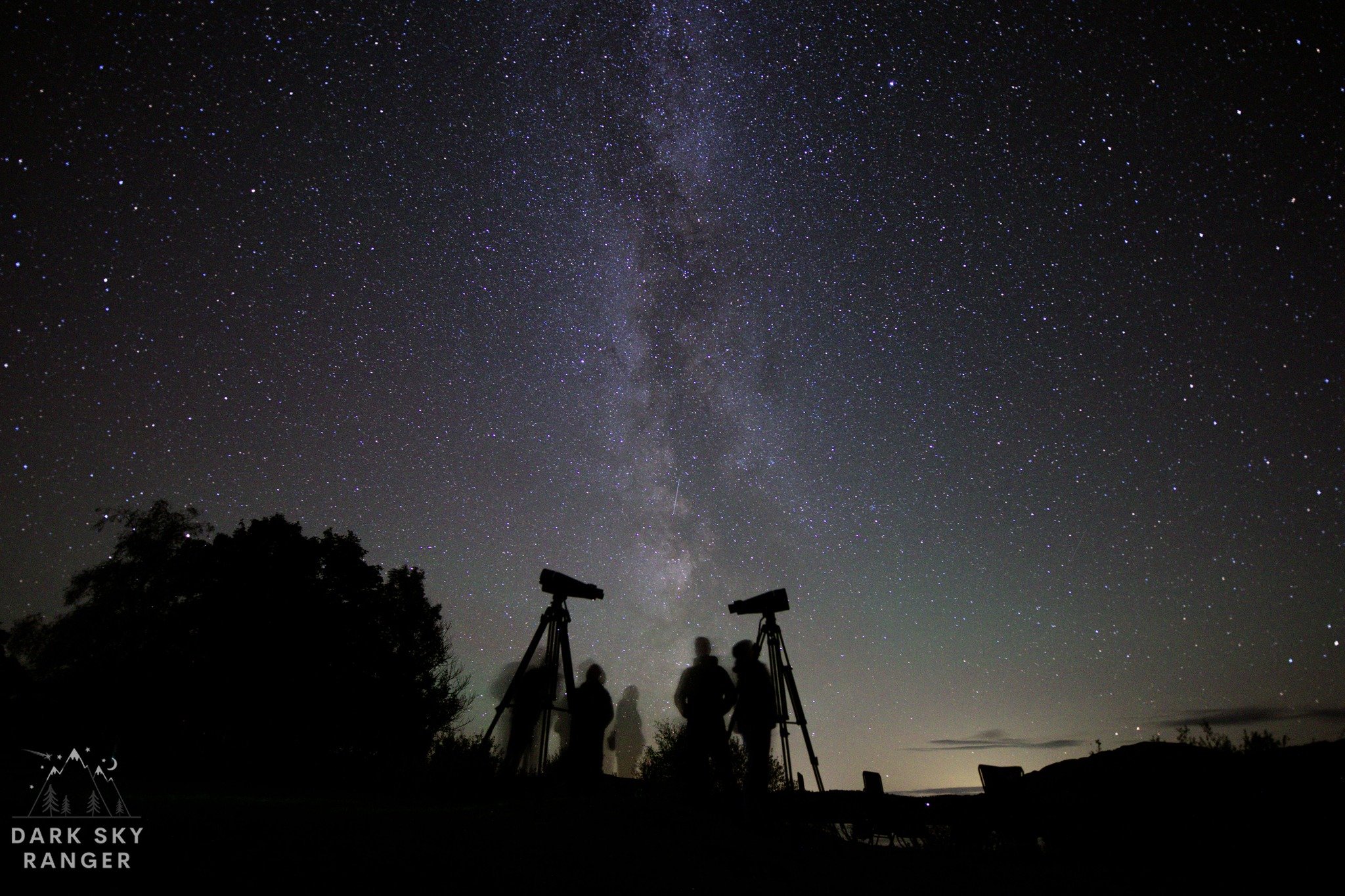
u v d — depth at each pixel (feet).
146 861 12.67
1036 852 21.16
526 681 32.19
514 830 18.29
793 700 35.99
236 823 16.57
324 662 46.70
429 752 44.88
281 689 44.68
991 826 23.77
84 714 43.88
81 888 11.08
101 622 48.96
